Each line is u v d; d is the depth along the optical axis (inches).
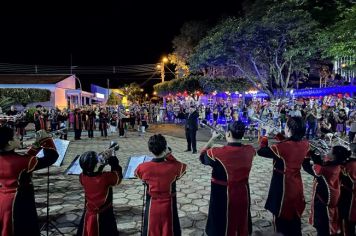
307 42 616.4
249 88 882.1
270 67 727.1
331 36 551.2
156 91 1285.7
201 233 178.2
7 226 119.5
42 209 216.7
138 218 200.5
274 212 145.9
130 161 176.6
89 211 131.3
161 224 125.9
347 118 566.3
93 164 130.5
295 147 143.2
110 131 775.7
